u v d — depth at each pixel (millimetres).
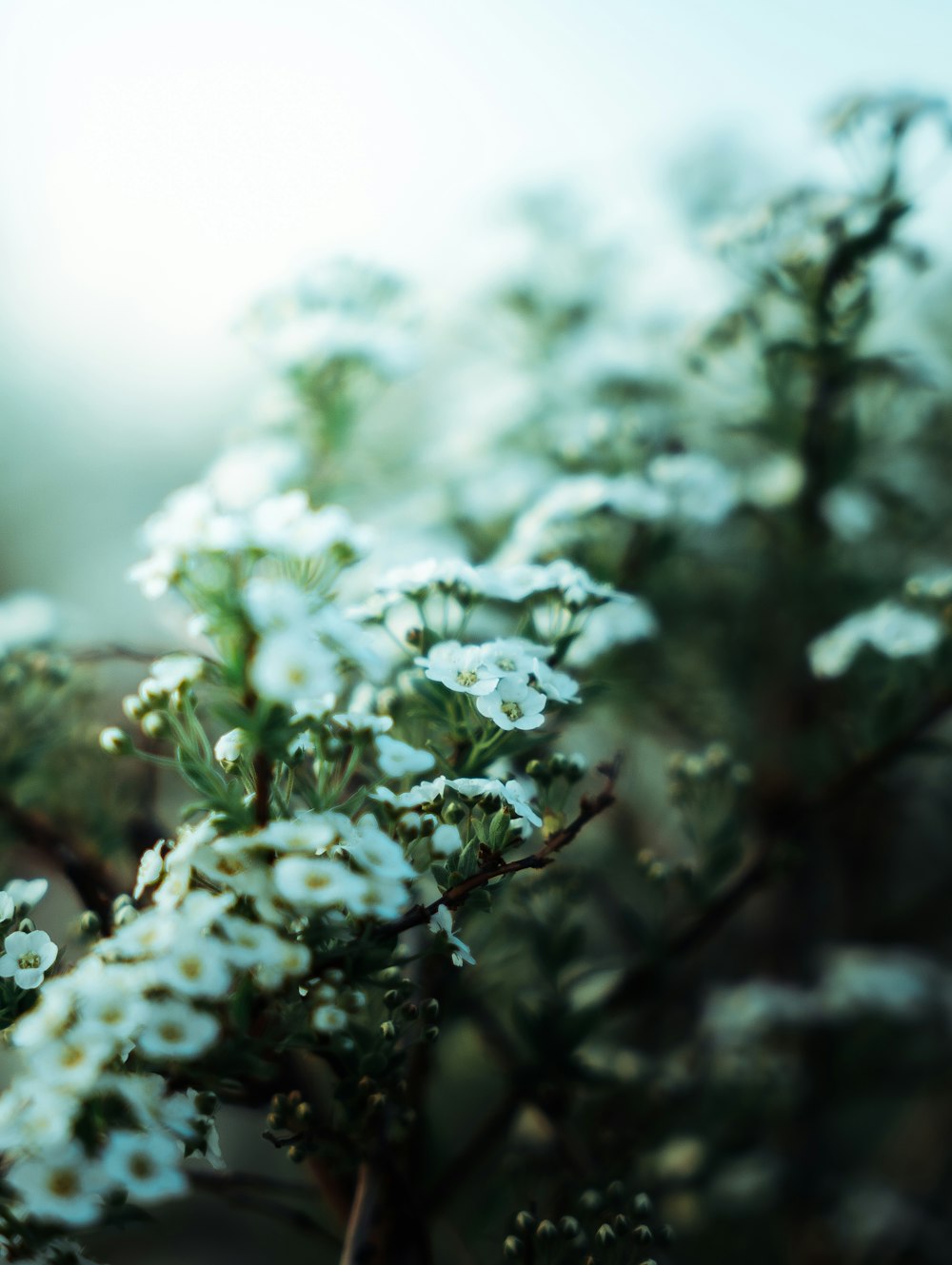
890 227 321
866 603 375
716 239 344
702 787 313
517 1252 253
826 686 384
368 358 342
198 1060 226
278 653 217
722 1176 372
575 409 404
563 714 306
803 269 332
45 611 328
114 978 219
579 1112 328
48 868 303
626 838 375
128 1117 221
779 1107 411
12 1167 219
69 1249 227
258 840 223
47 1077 214
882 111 319
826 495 368
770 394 361
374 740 237
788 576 375
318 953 229
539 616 276
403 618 285
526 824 241
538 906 296
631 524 342
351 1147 247
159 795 321
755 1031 393
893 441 401
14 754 292
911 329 407
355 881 222
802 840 378
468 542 364
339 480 380
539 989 318
